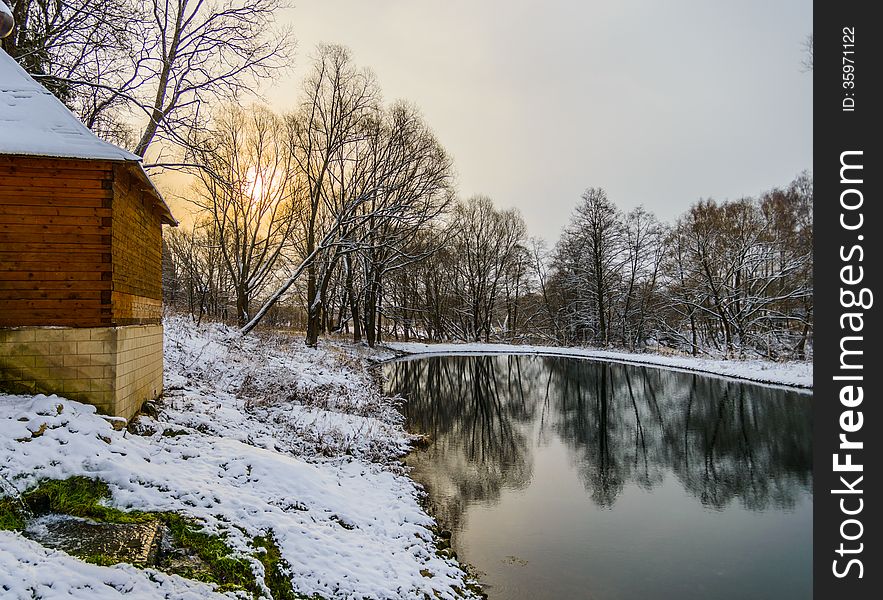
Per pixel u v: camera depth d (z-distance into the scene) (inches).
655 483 438.9
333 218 1014.4
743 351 1259.8
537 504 380.8
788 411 709.9
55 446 221.0
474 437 585.6
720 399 815.7
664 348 1663.4
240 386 497.4
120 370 277.9
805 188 1253.7
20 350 258.5
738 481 442.3
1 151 247.4
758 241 1299.2
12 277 258.8
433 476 423.2
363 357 1153.4
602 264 1737.2
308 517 250.2
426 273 1870.1
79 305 265.7
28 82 290.7
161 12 517.0
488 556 291.1
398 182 1063.6
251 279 938.7
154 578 159.5
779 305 1274.6
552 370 1258.6
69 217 264.8
